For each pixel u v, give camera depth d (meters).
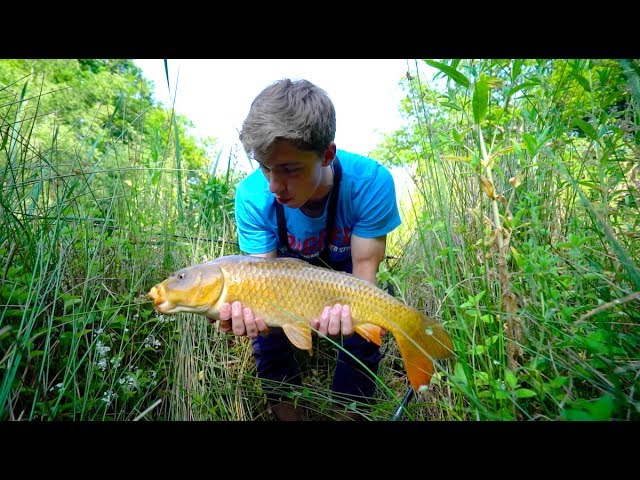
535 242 1.28
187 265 2.18
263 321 1.39
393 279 1.51
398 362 2.17
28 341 1.13
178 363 1.69
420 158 2.23
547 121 1.55
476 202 1.75
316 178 1.58
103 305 1.55
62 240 1.63
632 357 1.03
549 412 1.03
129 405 1.51
